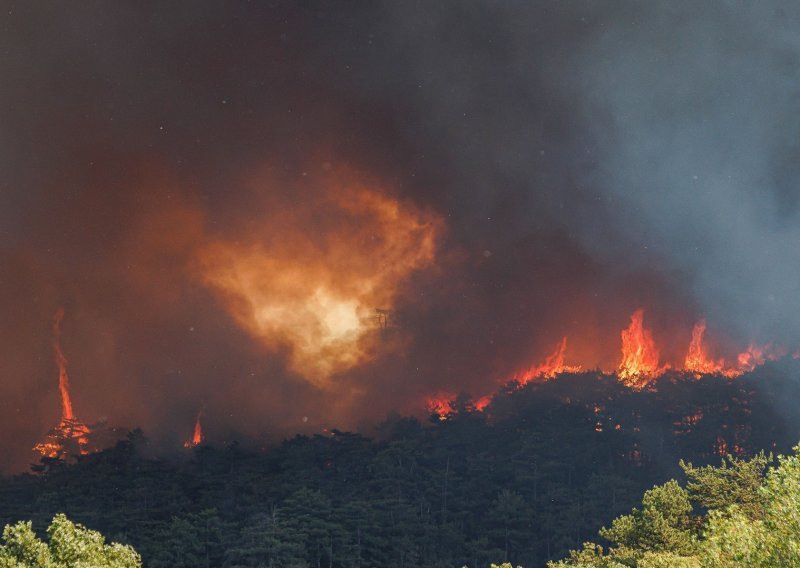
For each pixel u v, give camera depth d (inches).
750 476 2260.1
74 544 1374.3
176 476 5118.1
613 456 5600.4
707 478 2322.8
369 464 5310.0
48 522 4372.5
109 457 5201.8
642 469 5516.7
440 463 5511.8
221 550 4281.5
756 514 2053.4
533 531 4857.3
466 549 4744.1
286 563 4028.1
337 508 4539.9
